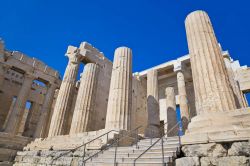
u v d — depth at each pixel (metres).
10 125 20.42
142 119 24.94
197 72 8.29
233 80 17.42
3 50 22.31
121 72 12.70
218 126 6.09
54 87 26.31
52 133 14.94
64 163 9.95
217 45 8.80
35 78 24.78
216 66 7.98
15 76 26.61
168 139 8.84
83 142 10.43
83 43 22.19
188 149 6.08
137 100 25.02
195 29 9.34
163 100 26.33
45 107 24.36
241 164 5.04
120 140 9.67
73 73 18.77
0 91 24.64
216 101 7.19
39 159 11.67
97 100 21.77
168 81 26.89
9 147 16.84
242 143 5.26
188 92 24.62
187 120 18.11
